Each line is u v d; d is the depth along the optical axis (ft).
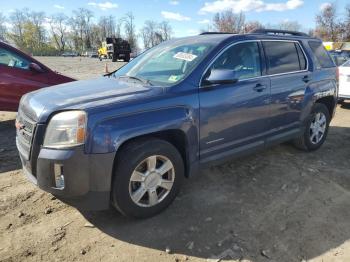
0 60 21.44
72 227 10.95
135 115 10.42
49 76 22.88
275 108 14.87
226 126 12.91
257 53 14.42
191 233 10.76
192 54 13.03
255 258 9.71
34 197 12.73
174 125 11.14
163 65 13.38
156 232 10.78
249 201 12.77
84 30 338.34
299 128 16.71
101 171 9.91
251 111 13.73
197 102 11.82
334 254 9.95
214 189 13.61
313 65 17.13
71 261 9.43
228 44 13.34
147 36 302.25
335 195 13.46
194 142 11.96
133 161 10.47
